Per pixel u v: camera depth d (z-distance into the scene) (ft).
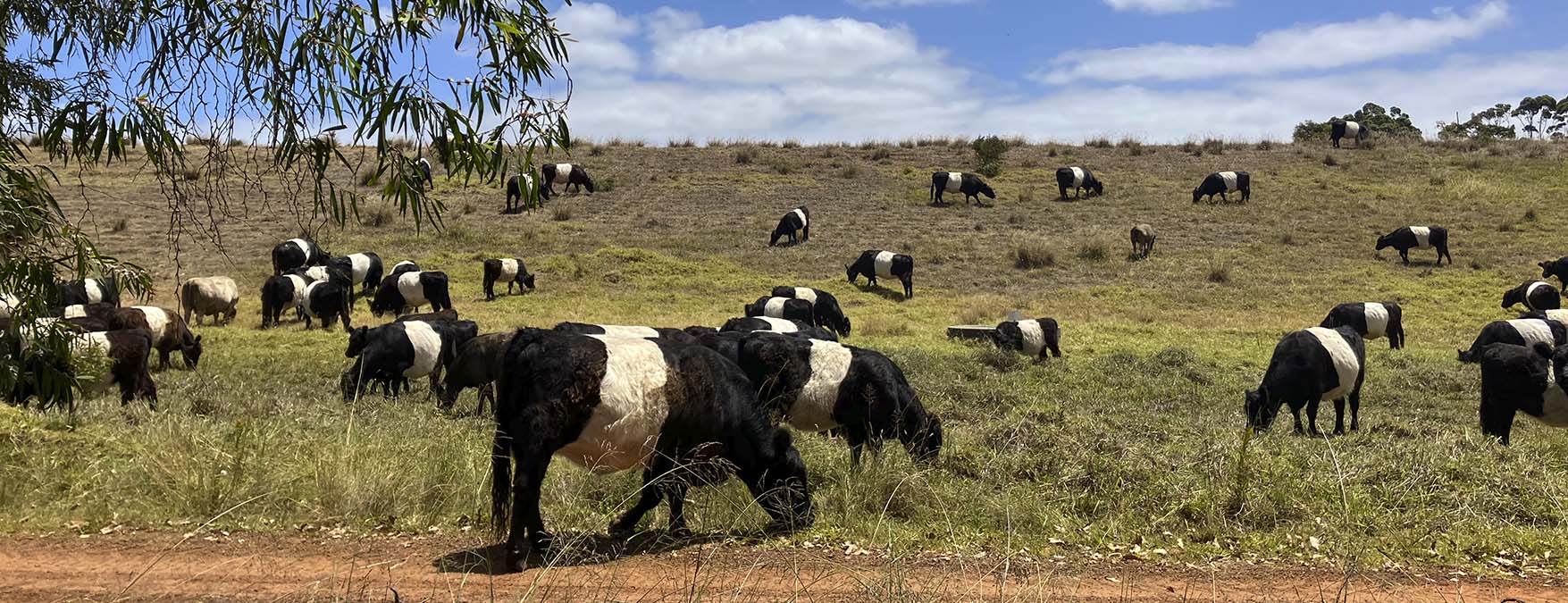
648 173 144.36
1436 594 20.49
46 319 21.02
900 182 141.28
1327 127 191.11
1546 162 145.48
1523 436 43.75
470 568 20.90
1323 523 24.89
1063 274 103.09
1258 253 109.09
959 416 45.34
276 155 16.14
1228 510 25.95
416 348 50.03
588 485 27.04
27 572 20.12
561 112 16.71
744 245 113.29
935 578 20.75
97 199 119.44
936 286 100.37
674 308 87.71
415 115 15.79
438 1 16.22
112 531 23.09
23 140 18.86
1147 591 20.38
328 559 21.47
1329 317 74.28
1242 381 58.85
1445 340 76.74
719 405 22.90
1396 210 124.98
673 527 23.84
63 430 31.99
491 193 133.28
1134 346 72.08
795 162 151.53
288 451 28.91
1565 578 21.66
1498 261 105.81
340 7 16.16
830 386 31.76
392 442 31.71
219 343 67.00
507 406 21.08
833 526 24.63
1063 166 149.28
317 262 95.35
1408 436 43.86
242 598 18.74
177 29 16.20
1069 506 26.71
